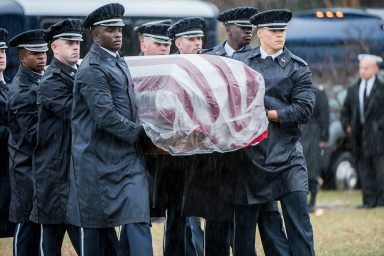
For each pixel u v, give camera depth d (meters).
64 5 29.22
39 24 28.83
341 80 34.47
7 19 28.56
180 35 17.73
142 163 14.72
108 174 14.47
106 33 14.58
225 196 15.62
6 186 16.92
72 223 14.77
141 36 18.48
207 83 14.21
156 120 14.24
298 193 15.40
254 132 14.52
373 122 27.36
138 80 14.66
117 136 14.34
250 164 15.38
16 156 16.12
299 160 15.55
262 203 15.57
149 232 14.48
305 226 15.42
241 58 15.72
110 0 29.88
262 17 15.48
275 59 15.55
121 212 14.41
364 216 25.06
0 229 16.92
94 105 14.32
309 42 34.91
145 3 30.66
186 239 16.75
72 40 15.37
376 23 35.09
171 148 14.23
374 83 27.48
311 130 25.52
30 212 16.08
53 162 15.37
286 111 15.30
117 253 14.88
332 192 31.62
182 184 16.05
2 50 16.81
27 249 16.25
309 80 15.55
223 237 16.03
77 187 14.62
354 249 19.66
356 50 34.78
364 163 27.48
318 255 19.00
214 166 15.52
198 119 14.08
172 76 14.23
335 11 35.25
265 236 15.86
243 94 14.41
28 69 16.14
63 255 19.75
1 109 16.75
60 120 15.34
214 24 31.47
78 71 14.55
